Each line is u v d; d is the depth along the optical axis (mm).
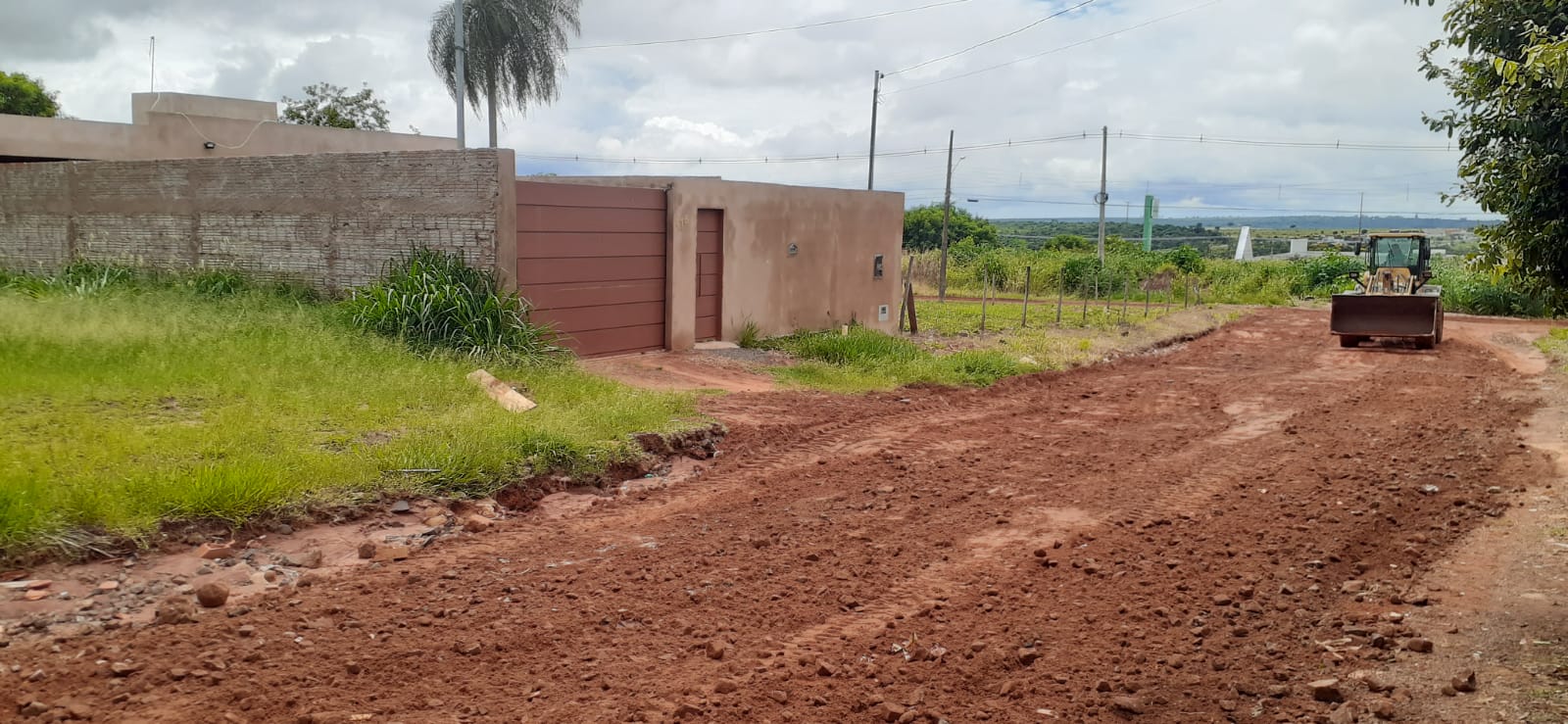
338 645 4953
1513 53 6637
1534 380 16969
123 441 7184
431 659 4855
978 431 11461
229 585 5730
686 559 6566
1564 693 4785
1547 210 6645
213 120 23594
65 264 17141
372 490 7195
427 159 12945
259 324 11867
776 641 5289
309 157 14234
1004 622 5641
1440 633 5598
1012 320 25031
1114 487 8898
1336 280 43812
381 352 11070
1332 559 6898
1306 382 16469
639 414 10008
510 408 9781
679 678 4773
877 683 4805
